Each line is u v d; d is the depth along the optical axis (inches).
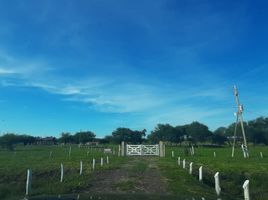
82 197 757.9
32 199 753.6
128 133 5634.8
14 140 3582.7
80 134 5880.9
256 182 1104.2
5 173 1207.6
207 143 5531.5
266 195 981.8
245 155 2005.4
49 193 836.0
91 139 5900.6
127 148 2128.4
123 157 1958.7
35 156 2135.8
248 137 5108.3
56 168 1282.0
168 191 837.8
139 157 1967.3
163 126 5689.0
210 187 967.0
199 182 978.1
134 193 809.5
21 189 974.4
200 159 1737.2
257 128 5374.0
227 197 841.5
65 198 748.0
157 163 1445.6
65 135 5910.4
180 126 5674.2
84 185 903.7
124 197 755.4
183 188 871.1
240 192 1011.9
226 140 5580.7
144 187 882.1
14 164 1480.1
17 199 773.9
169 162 1523.1
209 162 1536.7
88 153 2445.9
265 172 1194.0
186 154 2199.8
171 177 1018.7
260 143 5191.9
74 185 898.7
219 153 2449.6
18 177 1189.1
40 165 1406.3
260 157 1946.4
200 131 5467.5
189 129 5531.5
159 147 2085.4
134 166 1289.4
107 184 924.6
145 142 5723.4
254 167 1315.2
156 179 986.7
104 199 731.4
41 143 5600.4
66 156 2089.1
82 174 1116.5
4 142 3378.4
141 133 5728.3
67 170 1257.4
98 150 3080.7
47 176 1212.5
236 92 2164.1
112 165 1342.3
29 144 5334.6
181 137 5580.7
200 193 829.8
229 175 1150.3
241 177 1135.0
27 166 1364.4
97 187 890.7
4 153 2573.8
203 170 1181.1
